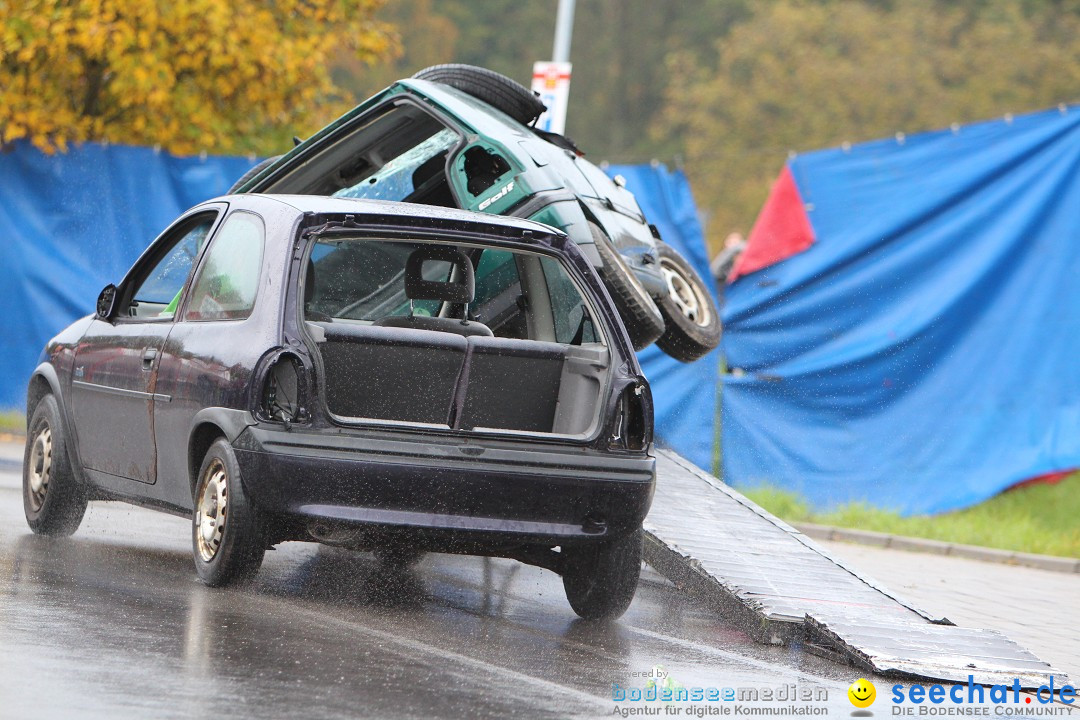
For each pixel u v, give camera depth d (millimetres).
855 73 183250
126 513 36594
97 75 65188
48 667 18375
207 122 65812
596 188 38375
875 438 50781
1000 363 50031
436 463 24375
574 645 23703
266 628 22141
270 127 69500
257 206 27016
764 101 187125
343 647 21250
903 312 50625
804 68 184750
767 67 188625
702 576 28344
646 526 30578
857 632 25328
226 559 24703
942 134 50469
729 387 51781
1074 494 49438
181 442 26188
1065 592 39250
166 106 64375
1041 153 49844
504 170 37594
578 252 27109
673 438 51969
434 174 38562
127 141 66500
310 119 70188
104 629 21047
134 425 28062
